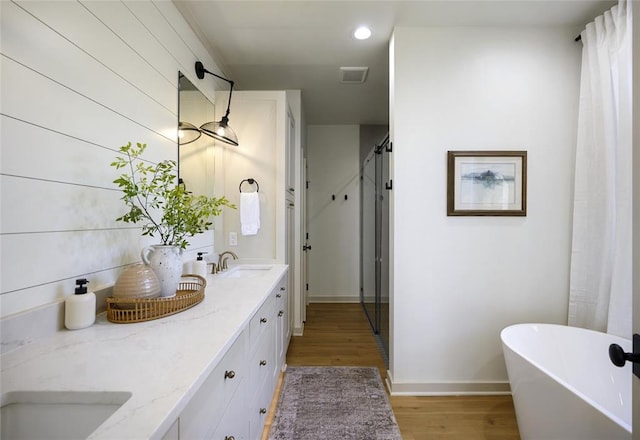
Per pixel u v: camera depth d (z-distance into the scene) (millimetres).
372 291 3564
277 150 2379
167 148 1645
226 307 1194
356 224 4371
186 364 739
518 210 2029
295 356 2604
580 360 1758
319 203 4375
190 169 1933
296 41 2197
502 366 2053
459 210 2031
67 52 995
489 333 2057
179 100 1776
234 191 2373
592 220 1906
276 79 2828
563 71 2041
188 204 1596
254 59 2451
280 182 2371
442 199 2049
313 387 2094
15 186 831
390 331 2162
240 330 1004
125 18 1288
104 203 1165
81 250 1056
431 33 2033
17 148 835
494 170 2031
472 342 2057
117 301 1017
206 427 776
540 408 1386
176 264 1237
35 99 886
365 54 2379
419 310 2055
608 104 1767
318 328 3320
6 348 793
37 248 893
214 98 2350
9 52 815
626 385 1613
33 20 880
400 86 2035
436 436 1649
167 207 1316
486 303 2057
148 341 874
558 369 1800
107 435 506
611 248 1780
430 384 2045
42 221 909
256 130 2385
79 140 1046
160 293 1180
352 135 4359
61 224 976
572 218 2045
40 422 647
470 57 2039
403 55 2031
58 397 640
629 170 1635
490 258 2055
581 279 1956
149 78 1472
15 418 651
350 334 3139
